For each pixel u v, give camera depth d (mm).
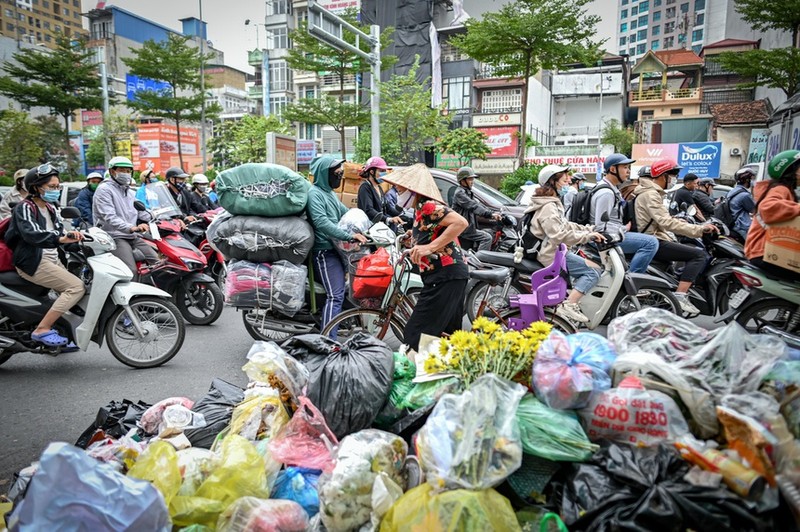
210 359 5574
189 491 2301
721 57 21797
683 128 43500
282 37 56719
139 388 4746
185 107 34531
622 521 1829
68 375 5074
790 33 23641
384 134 29438
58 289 4895
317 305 5387
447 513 1922
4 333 4867
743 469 1895
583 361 2449
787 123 10867
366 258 4863
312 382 2805
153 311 6035
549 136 47688
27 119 40125
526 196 11758
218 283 8289
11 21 94625
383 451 2330
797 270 4773
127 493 1938
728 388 2262
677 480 1951
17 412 4227
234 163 48125
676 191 9078
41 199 4977
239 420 2865
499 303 5629
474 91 40344
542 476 2207
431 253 4129
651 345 2568
